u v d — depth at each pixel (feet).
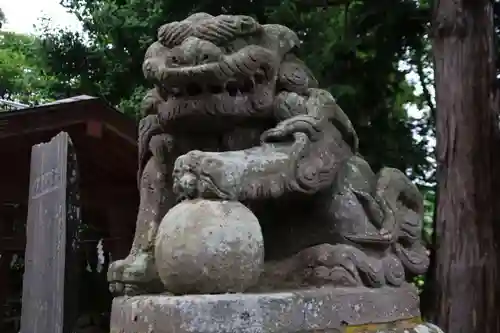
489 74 18.54
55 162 9.71
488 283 17.39
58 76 28.45
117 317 5.53
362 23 22.31
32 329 9.55
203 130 6.54
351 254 6.52
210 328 4.76
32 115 15.97
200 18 6.37
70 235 9.37
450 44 18.63
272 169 6.01
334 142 6.88
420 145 24.40
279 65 6.76
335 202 6.94
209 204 5.32
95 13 26.55
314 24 22.35
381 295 6.43
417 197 7.77
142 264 6.27
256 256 5.24
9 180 17.33
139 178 7.28
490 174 17.93
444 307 17.67
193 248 5.03
